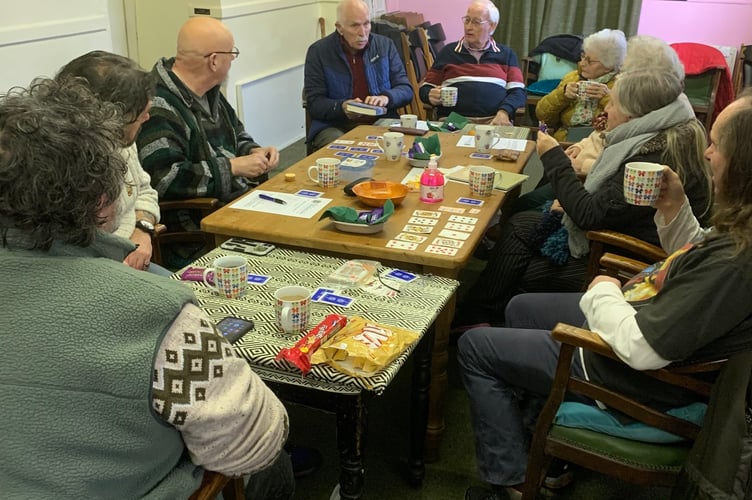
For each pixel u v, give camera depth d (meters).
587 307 1.57
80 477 0.89
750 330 1.32
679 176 2.04
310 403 1.43
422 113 4.65
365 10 3.57
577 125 3.59
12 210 0.86
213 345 0.97
